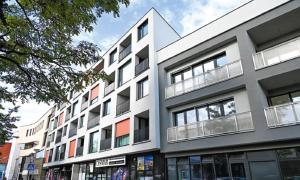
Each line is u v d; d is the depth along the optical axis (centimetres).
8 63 614
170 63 1544
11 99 704
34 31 592
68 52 633
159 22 1788
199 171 1217
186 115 1414
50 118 4003
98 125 2152
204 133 1230
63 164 2811
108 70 2255
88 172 2227
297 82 1102
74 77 669
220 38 1305
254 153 1037
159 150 1461
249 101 1092
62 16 559
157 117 1473
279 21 1118
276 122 984
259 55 1130
